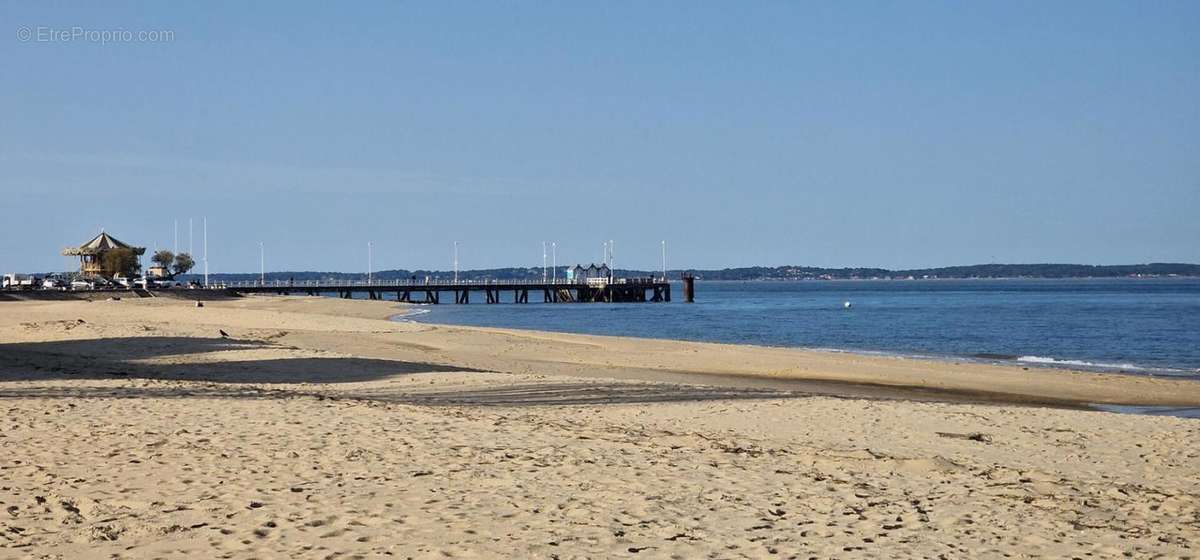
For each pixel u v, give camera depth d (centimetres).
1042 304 12656
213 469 1185
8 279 9944
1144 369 3919
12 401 1805
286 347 3594
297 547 858
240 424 1546
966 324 7719
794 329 7150
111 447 1325
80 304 6875
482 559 829
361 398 2062
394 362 3025
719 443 1462
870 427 1766
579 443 1420
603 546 873
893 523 980
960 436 1680
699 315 9781
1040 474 1303
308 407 1775
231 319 5531
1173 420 1917
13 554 835
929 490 1153
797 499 1079
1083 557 881
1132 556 889
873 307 11969
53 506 997
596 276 15675
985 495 1132
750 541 898
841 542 903
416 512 987
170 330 4175
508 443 1405
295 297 11569
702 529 938
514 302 14550
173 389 2131
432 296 13812
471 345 4306
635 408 1956
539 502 1038
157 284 10781
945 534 944
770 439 1584
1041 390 2930
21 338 3791
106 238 11869
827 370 3425
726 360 3769
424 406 1880
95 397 1912
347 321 5738
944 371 3409
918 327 7338
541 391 2308
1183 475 1376
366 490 1083
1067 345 5456
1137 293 19425
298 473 1170
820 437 1636
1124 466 1439
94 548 856
